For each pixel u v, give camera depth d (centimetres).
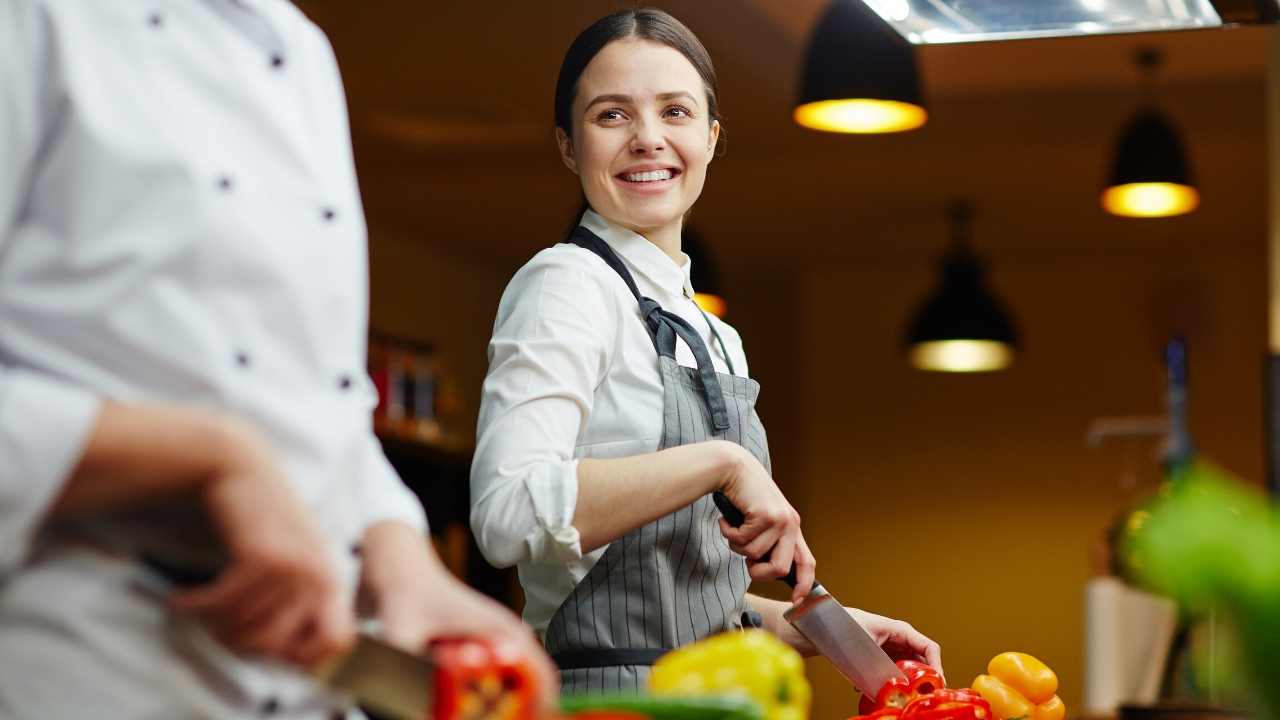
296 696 94
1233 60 593
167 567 89
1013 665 175
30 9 91
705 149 179
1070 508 823
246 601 81
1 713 85
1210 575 80
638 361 167
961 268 732
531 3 495
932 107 638
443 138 648
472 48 539
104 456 80
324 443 98
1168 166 554
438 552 640
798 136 657
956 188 720
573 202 738
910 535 843
